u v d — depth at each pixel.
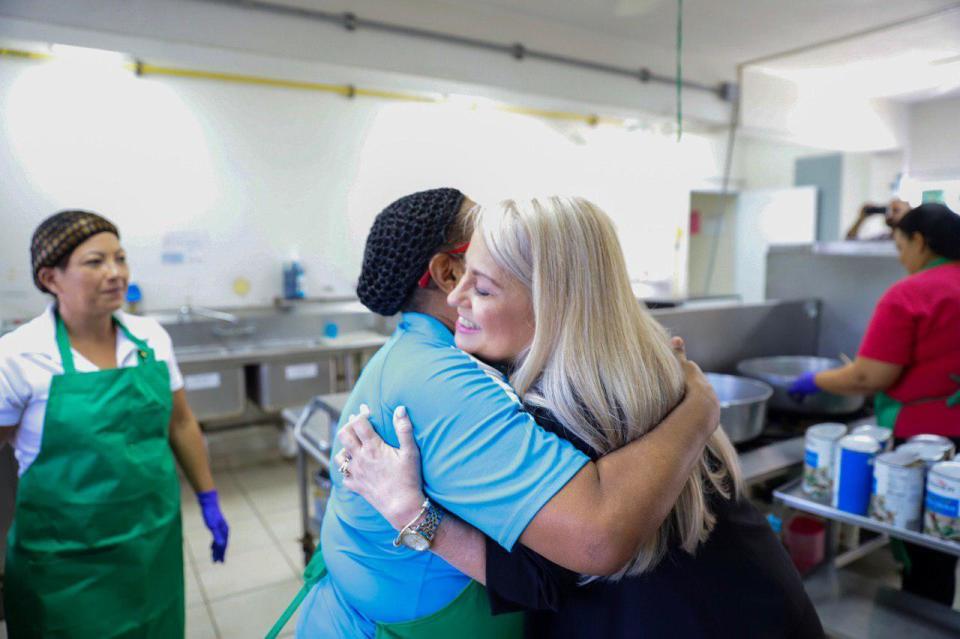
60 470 1.35
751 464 1.66
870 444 1.38
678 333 2.08
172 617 1.53
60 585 1.37
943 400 1.54
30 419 1.36
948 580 1.73
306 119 3.64
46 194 2.95
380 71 2.79
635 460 0.63
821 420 2.00
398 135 3.74
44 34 2.33
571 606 0.73
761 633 0.72
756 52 1.73
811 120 1.61
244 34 2.50
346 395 2.10
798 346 2.48
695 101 2.00
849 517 1.35
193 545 2.80
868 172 2.83
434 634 0.76
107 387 1.38
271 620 2.26
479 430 0.64
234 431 3.76
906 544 1.80
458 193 0.81
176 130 3.35
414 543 0.67
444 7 2.84
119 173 3.20
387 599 0.76
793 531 1.90
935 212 1.55
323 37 2.65
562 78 2.88
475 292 0.71
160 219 3.38
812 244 2.52
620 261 0.70
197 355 3.21
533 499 0.61
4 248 2.80
